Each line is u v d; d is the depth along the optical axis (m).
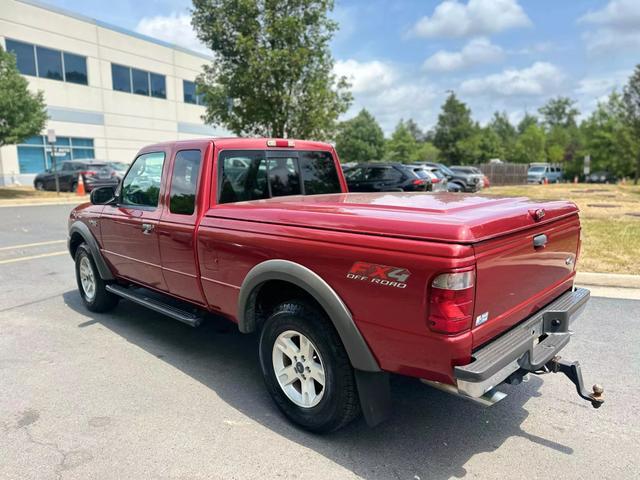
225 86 15.12
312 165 4.72
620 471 2.70
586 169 36.38
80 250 5.48
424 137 105.12
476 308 2.39
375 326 2.58
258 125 15.62
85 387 3.71
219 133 38.66
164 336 4.82
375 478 2.65
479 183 24.08
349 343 2.69
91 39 28.39
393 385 3.78
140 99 31.84
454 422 3.23
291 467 2.74
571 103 96.12
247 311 3.39
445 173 23.58
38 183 23.70
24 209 16.62
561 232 3.25
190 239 3.75
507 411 3.37
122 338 4.76
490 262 2.46
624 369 3.96
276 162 4.34
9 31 24.33
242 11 14.08
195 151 3.85
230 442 2.99
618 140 39.00
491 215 2.59
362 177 15.27
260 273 3.13
